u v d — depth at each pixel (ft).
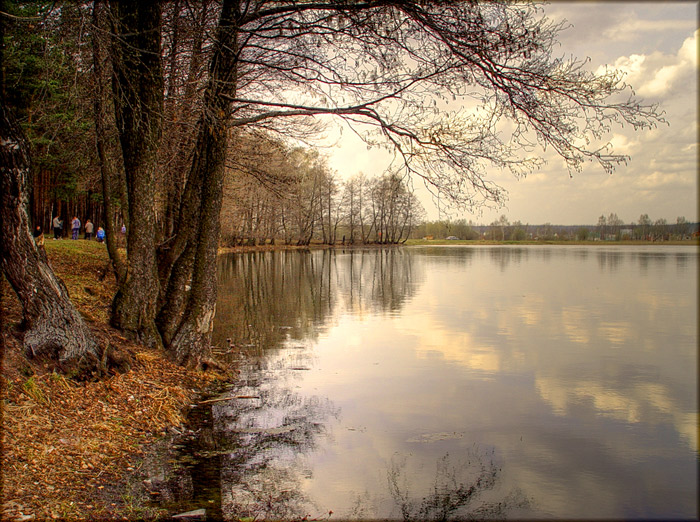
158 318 35.78
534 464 23.27
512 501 19.72
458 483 21.20
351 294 87.10
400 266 154.51
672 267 157.07
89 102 33.68
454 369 39.86
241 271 127.34
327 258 186.29
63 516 15.79
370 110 31.55
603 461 23.62
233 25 31.07
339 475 21.52
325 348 46.29
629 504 19.47
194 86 39.68
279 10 30.27
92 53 28.99
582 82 27.94
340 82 31.81
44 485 17.11
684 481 21.71
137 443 22.16
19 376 22.16
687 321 62.95
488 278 119.55
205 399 30.22
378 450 24.27
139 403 25.58
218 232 35.65
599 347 48.60
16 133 22.68
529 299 82.58
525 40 27.71
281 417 28.14
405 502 19.47
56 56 29.94
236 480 20.56
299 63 33.35
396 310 70.28
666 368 41.01
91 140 42.22
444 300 80.89
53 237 103.19
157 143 32.68
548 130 28.81
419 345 48.32
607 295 88.33
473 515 18.58
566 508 19.53
